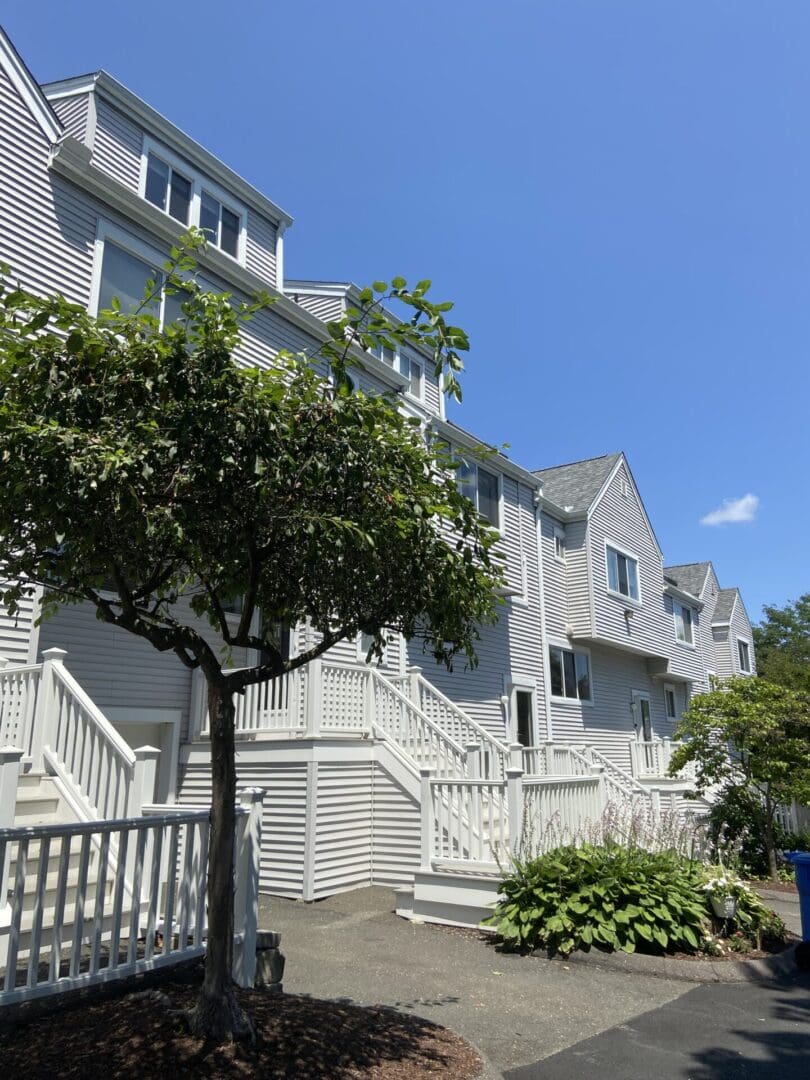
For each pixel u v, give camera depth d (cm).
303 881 1029
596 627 2291
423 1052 478
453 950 788
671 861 876
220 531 433
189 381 411
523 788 936
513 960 759
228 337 436
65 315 414
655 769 2267
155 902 520
